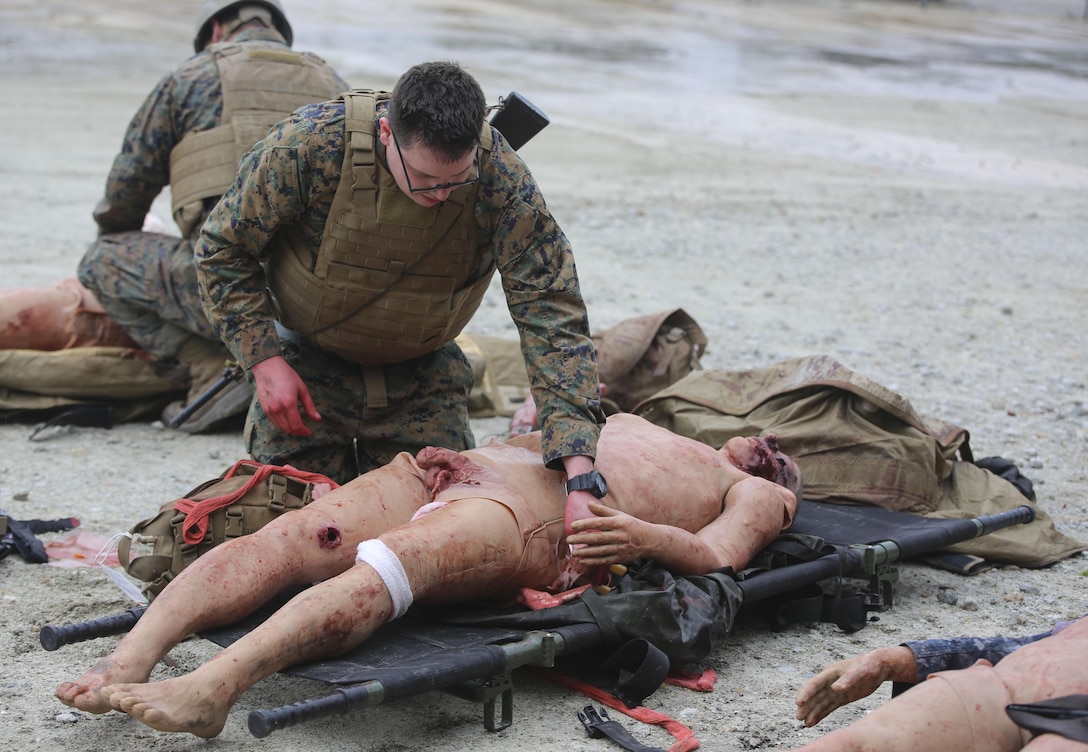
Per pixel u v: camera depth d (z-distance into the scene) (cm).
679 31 2939
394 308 364
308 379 390
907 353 748
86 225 991
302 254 360
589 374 343
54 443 540
